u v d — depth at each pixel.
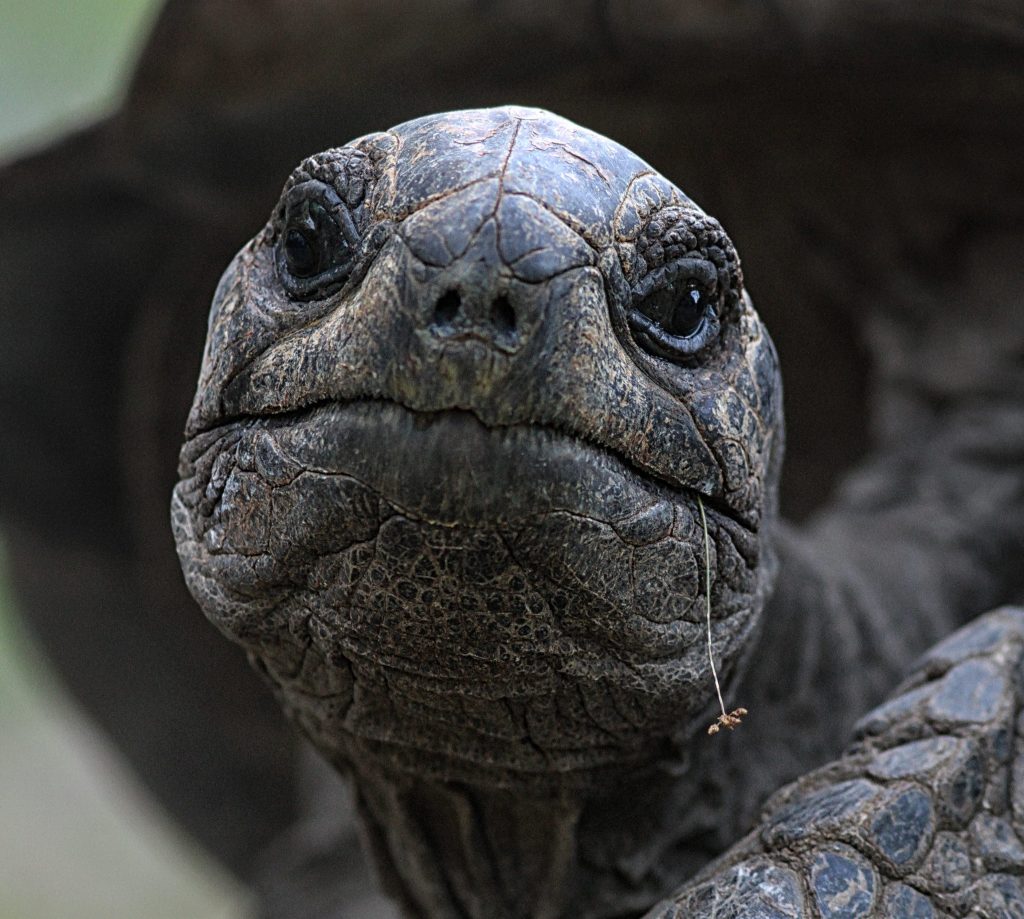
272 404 2.93
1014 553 5.17
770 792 3.88
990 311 5.74
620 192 2.87
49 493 7.29
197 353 6.80
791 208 5.79
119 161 6.12
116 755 8.08
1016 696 3.44
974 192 5.66
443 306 2.60
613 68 5.22
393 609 2.87
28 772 14.40
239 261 3.26
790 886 3.13
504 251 2.61
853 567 4.73
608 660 3.04
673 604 3.03
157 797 8.09
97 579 7.48
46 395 7.10
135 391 6.98
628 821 3.69
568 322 2.66
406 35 5.31
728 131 5.52
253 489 2.97
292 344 2.91
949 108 5.22
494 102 5.56
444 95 5.55
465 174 2.72
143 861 13.62
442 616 2.85
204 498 3.18
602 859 3.70
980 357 5.67
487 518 2.67
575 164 2.82
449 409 2.61
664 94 5.35
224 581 3.14
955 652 3.58
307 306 2.95
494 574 2.78
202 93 5.74
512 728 3.21
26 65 13.54
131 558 7.38
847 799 3.27
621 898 3.72
